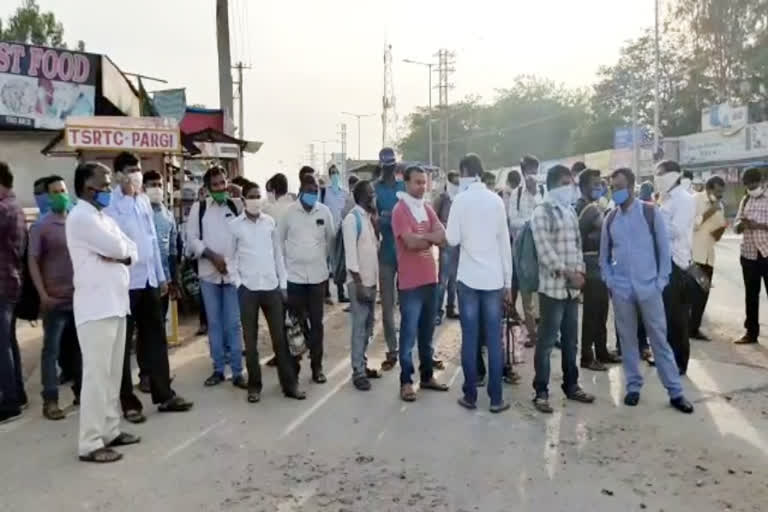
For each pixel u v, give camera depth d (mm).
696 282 6426
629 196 5613
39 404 5988
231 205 6555
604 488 4117
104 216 4719
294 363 6262
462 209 5512
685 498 3979
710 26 39531
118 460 4633
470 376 5602
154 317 5590
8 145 12500
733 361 6891
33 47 11906
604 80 54125
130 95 14609
